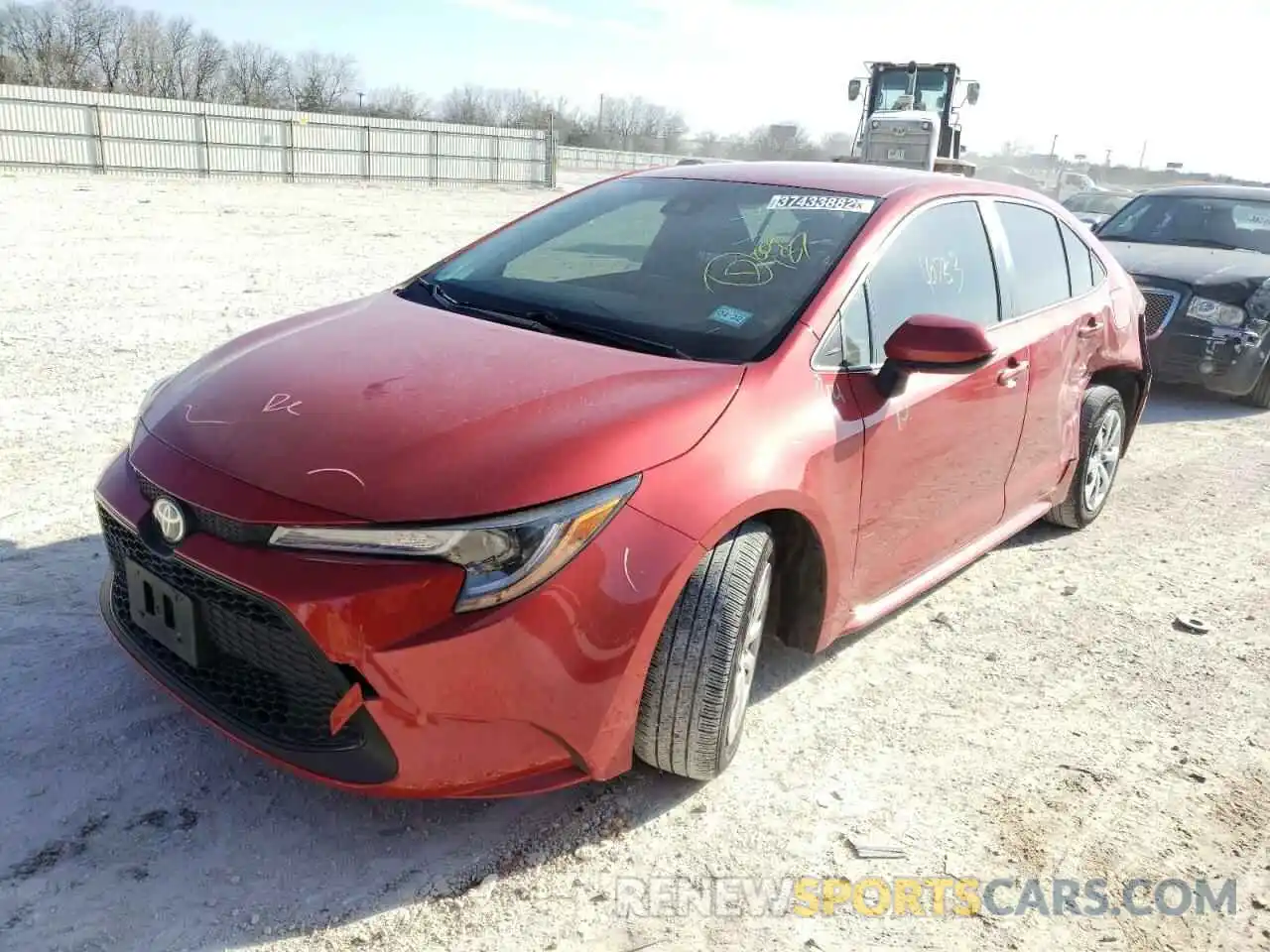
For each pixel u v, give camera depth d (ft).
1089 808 9.79
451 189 119.24
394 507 7.41
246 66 241.55
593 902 8.09
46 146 98.43
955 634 13.21
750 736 10.49
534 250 12.28
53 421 18.31
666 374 9.20
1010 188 14.28
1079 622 13.83
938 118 67.97
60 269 35.37
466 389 8.70
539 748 7.83
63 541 13.39
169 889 7.76
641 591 7.92
